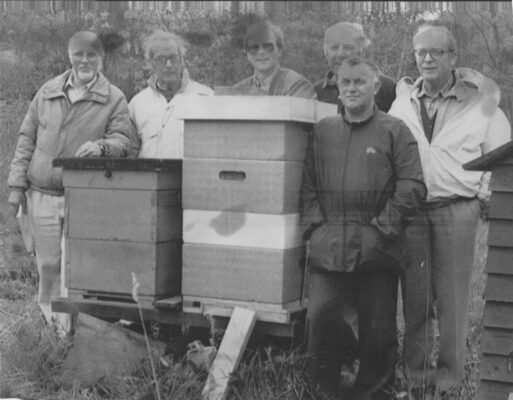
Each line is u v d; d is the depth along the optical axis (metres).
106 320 3.74
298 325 3.38
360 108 3.29
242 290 3.35
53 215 3.88
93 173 3.51
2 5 4.03
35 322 3.85
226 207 3.33
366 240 3.29
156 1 4.11
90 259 3.57
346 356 3.60
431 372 3.54
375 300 3.37
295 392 3.41
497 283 3.23
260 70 3.54
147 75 3.84
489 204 3.23
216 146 3.33
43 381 3.68
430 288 3.53
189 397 3.40
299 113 3.24
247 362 3.51
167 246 3.50
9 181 3.95
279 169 3.23
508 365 3.25
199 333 3.67
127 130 3.86
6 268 4.01
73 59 3.85
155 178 3.40
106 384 3.54
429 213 3.50
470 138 3.43
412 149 3.29
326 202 3.34
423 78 3.45
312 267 3.38
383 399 3.45
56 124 3.88
